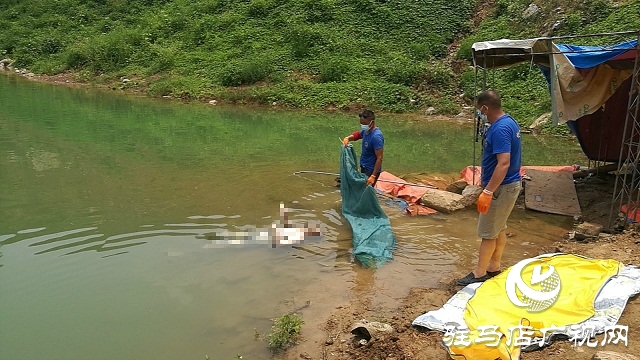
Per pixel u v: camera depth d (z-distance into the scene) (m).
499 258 5.38
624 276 4.73
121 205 7.68
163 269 5.64
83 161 10.20
